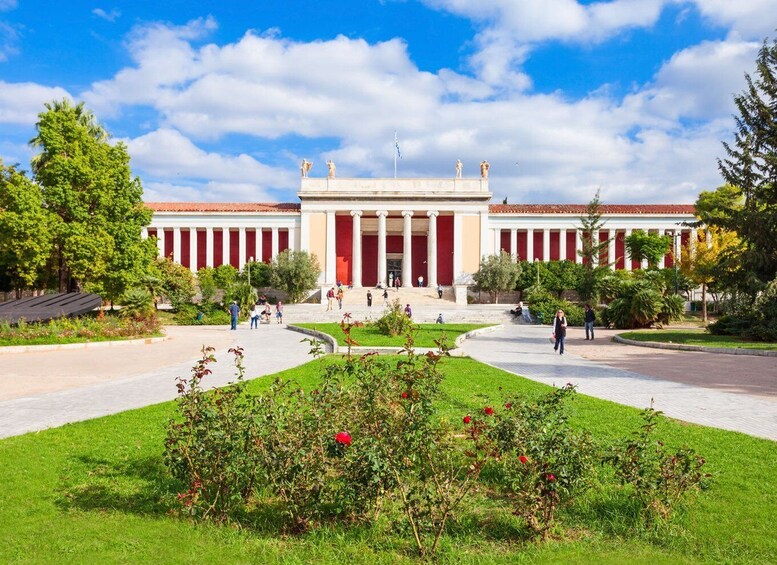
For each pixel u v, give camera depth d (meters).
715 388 12.70
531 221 62.12
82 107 39.44
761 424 9.06
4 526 5.15
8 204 30.91
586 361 18.09
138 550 4.71
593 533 5.08
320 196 60.81
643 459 5.51
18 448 7.45
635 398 11.36
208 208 62.59
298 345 23.67
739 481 6.07
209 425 5.41
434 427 5.89
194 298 54.03
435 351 19.00
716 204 28.89
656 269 50.19
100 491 6.03
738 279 27.09
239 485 5.50
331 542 4.91
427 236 66.50
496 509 5.55
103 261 33.00
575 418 8.95
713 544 4.76
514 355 19.91
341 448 4.95
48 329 23.09
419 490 5.26
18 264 31.48
